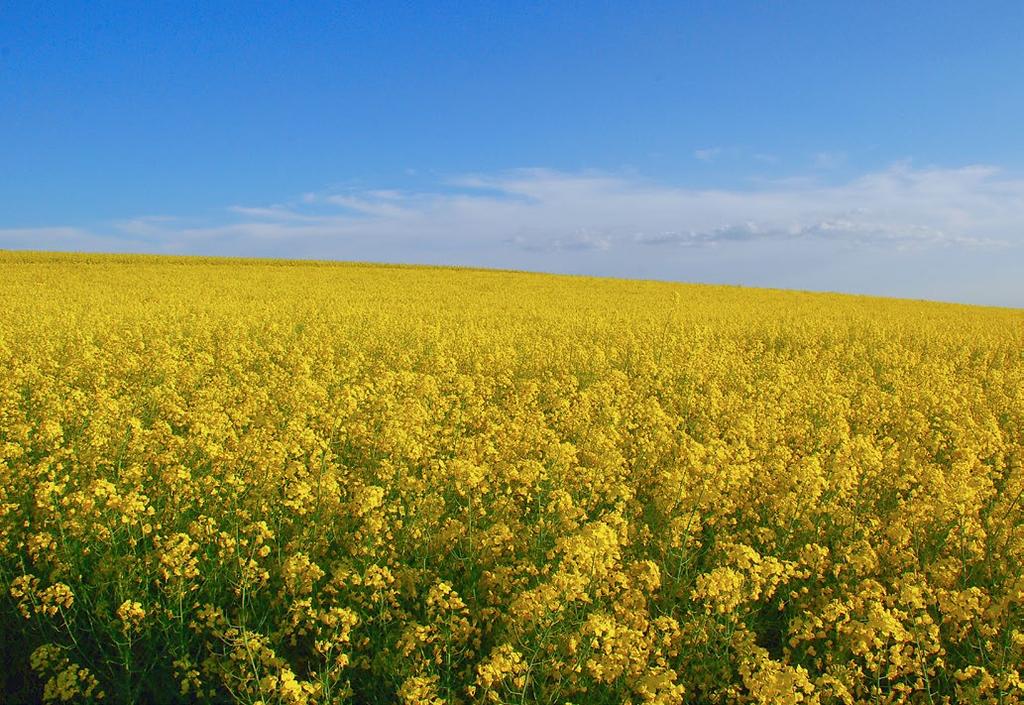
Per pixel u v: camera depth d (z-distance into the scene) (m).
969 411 12.91
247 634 4.78
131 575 5.64
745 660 4.79
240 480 6.97
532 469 7.68
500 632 5.33
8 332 18.75
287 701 4.50
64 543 5.89
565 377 15.15
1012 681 4.61
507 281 57.69
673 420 11.47
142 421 10.86
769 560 5.72
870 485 8.83
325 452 8.34
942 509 7.15
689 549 6.81
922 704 4.93
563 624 5.08
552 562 6.27
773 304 44.31
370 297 38.22
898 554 6.63
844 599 6.04
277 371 15.38
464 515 7.20
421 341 21.02
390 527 6.70
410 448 8.40
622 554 6.65
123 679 5.03
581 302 40.16
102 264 56.69
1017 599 5.31
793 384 15.66
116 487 6.85
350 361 16.09
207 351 18.42
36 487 7.15
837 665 4.89
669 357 19.23
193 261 65.56
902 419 12.29
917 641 4.89
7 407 10.34
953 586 6.27
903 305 50.66
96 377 13.46
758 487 8.27
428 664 4.82
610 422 11.13
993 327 32.19
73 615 5.54
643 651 4.93
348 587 5.63
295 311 28.19
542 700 4.74
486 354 18.16
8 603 5.67
